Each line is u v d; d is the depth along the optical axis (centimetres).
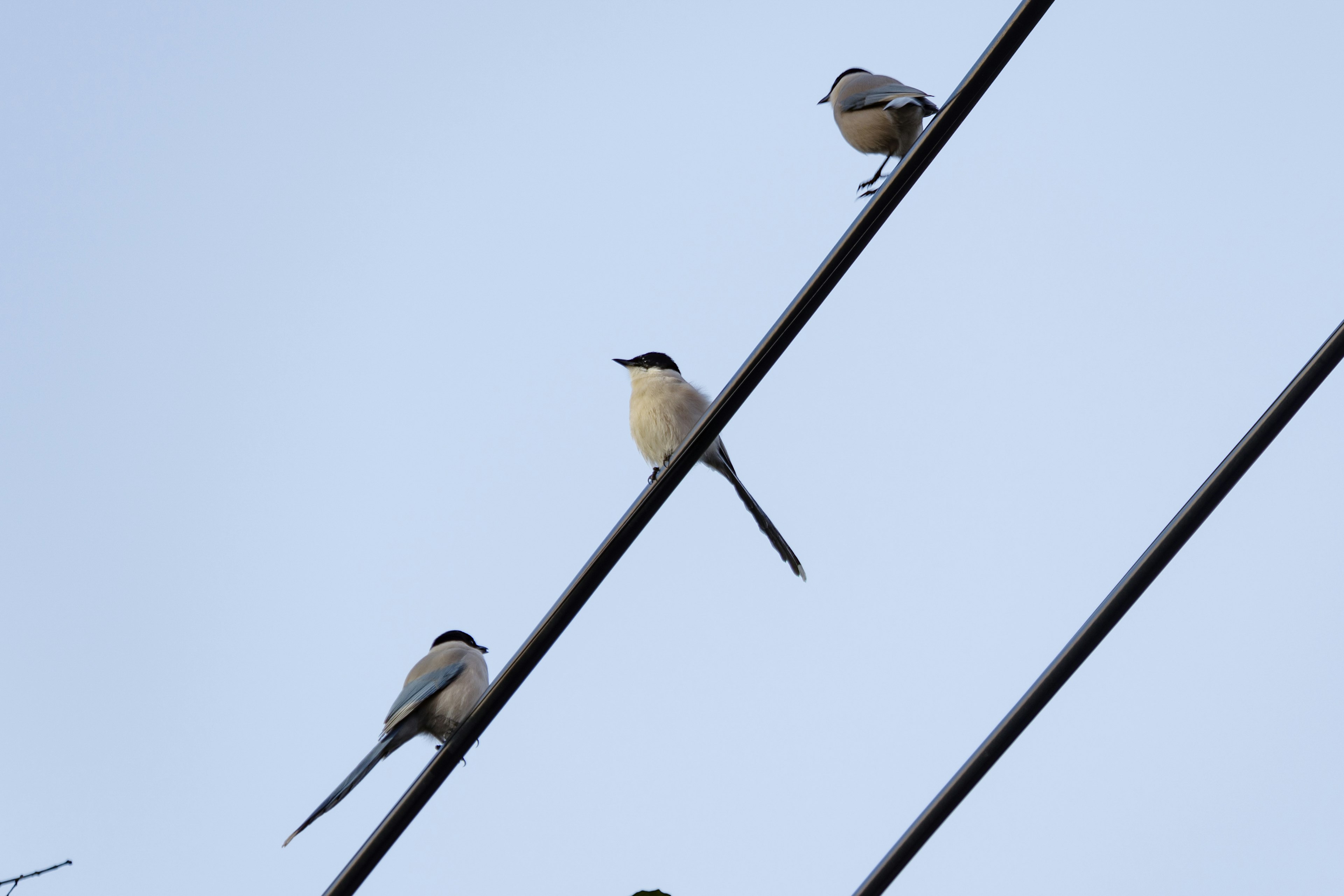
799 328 757
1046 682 660
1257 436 631
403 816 750
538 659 766
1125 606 650
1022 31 684
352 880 747
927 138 711
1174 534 643
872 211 730
